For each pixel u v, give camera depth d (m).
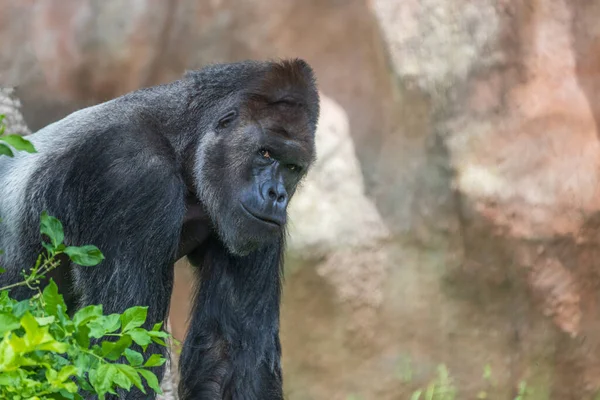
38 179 10.10
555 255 19.00
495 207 18.89
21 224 10.14
